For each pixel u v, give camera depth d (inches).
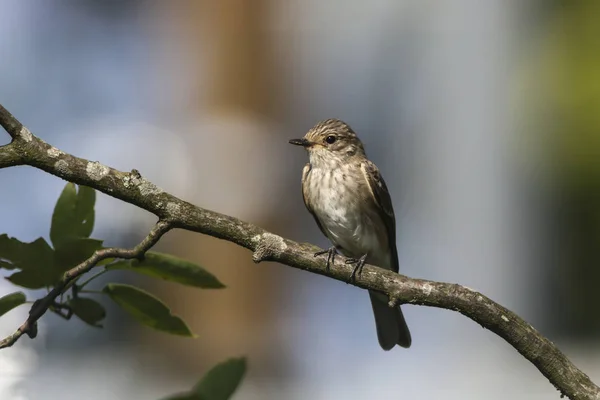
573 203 557.0
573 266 567.5
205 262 514.0
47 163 168.2
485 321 191.9
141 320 157.5
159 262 156.4
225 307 510.6
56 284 152.2
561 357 188.2
